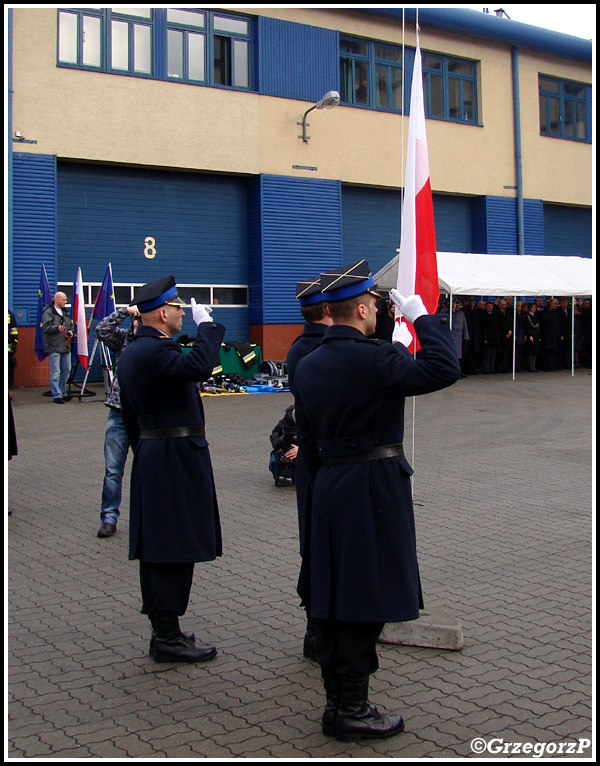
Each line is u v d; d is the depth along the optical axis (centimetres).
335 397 328
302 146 1964
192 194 1869
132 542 407
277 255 1933
